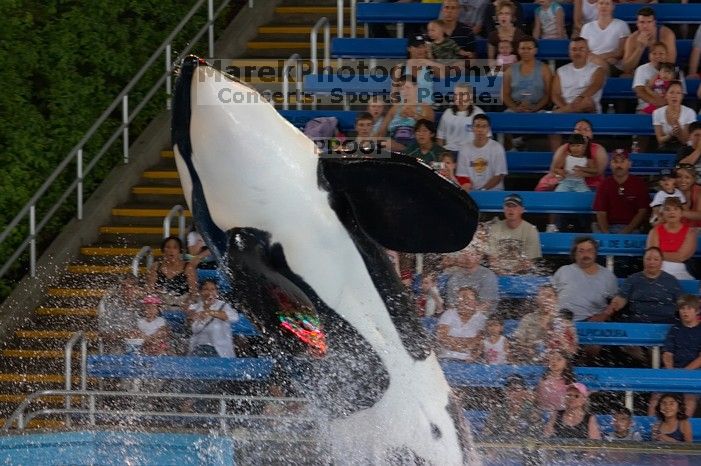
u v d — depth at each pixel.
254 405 35.78
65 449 31.33
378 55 47.38
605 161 42.25
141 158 48.75
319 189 23.25
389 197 22.75
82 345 37.00
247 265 23.12
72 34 48.06
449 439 24.41
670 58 46.44
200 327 37.78
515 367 35.44
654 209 40.38
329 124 44.06
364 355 23.89
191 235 40.91
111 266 44.78
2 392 40.25
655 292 37.94
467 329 36.25
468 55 45.50
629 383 36.06
